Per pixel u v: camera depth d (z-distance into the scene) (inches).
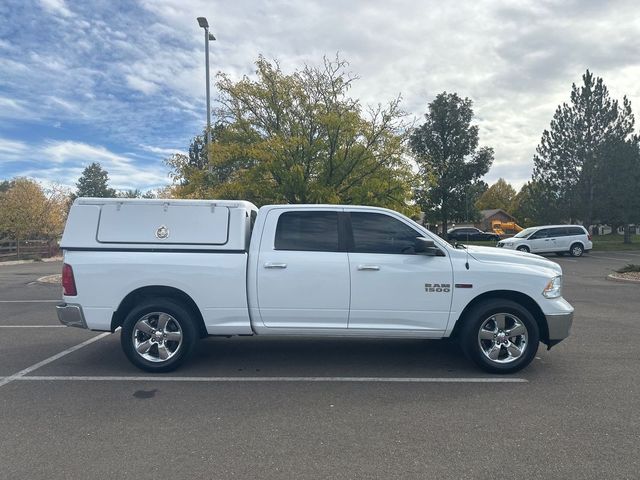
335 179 604.4
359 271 232.8
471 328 232.2
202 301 233.9
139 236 235.5
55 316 396.5
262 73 620.7
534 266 239.3
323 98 617.0
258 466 145.3
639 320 365.7
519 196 2869.1
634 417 181.0
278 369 244.5
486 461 148.1
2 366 249.0
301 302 233.5
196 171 661.3
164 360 235.8
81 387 216.1
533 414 184.4
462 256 237.1
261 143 577.9
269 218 241.3
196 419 180.2
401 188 612.1
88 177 3895.2
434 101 1737.2
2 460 148.8
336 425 175.0
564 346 285.7
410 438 164.1
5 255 1250.6
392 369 244.2
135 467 144.6
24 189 1405.0
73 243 235.1
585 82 1366.9
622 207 1354.6
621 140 1338.6
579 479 137.7
